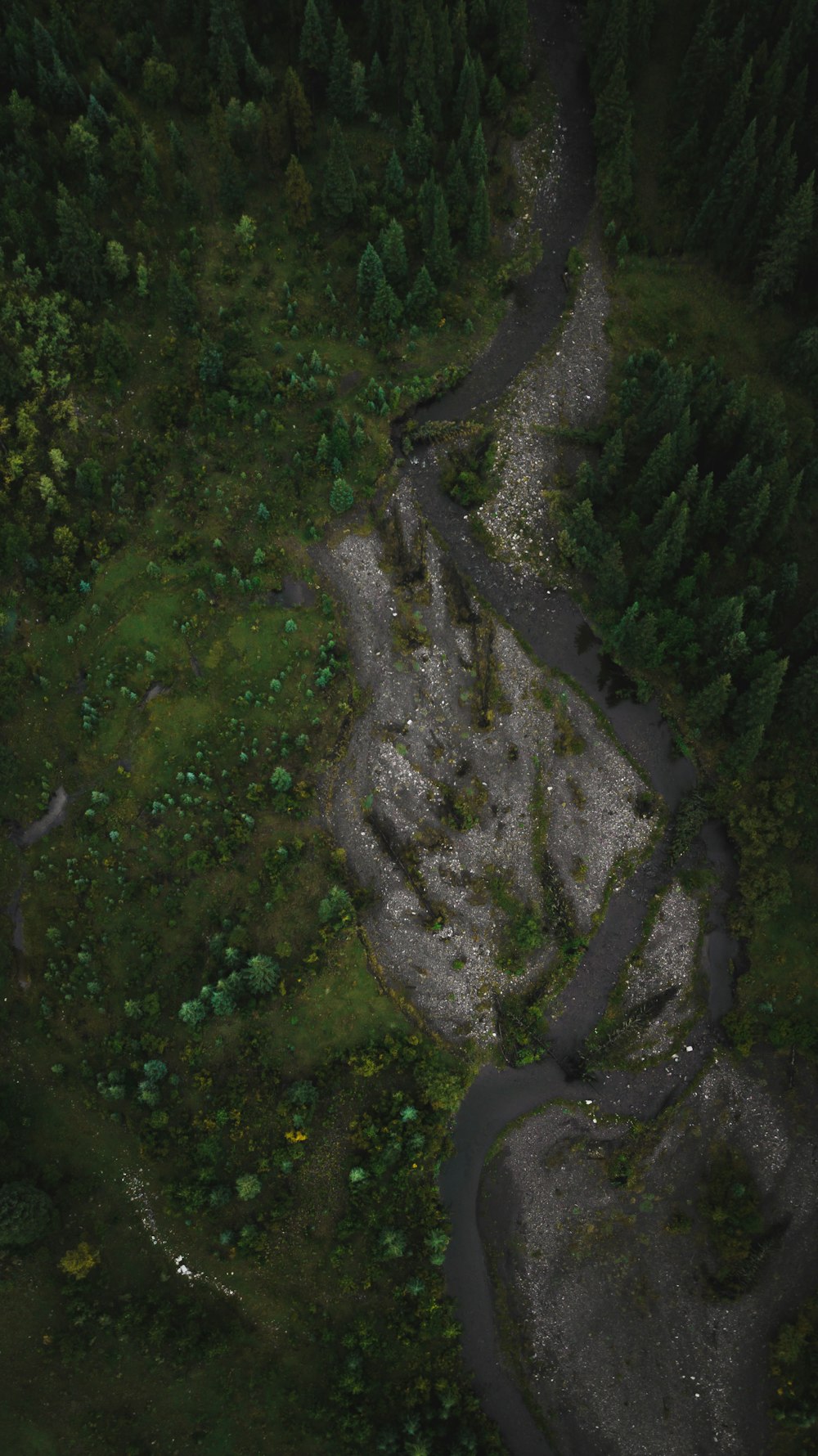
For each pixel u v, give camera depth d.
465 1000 80.88
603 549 86.38
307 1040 79.00
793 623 84.12
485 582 89.44
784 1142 78.06
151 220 91.12
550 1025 81.25
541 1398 74.06
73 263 85.31
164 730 83.44
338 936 80.56
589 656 88.25
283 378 90.06
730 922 82.12
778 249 86.50
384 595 88.31
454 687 86.81
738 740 80.88
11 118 86.25
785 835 81.69
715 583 86.25
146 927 80.19
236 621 86.31
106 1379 72.50
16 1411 71.62
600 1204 77.50
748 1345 74.06
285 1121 76.12
